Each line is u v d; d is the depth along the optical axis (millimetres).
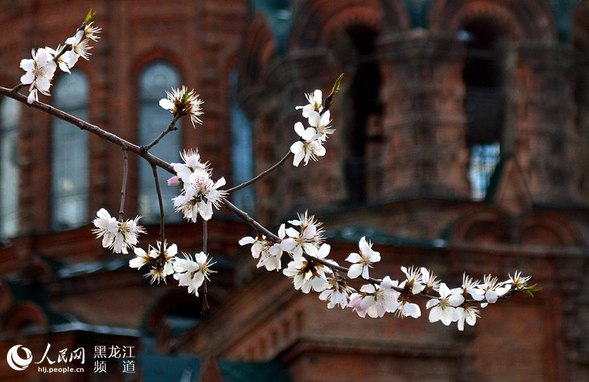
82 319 57781
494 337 46312
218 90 62125
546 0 49062
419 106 47781
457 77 48156
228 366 45031
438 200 46875
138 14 62562
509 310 46562
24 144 62656
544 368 46500
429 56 47969
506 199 46875
